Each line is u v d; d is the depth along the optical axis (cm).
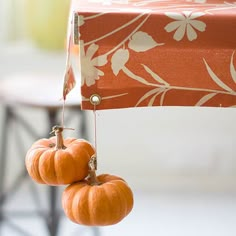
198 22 80
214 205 249
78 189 83
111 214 81
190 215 239
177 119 260
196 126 261
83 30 78
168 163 265
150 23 79
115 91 82
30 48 252
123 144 262
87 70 80
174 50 81
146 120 259
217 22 80
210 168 265
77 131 245
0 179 230
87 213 81
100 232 222
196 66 82
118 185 83
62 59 248
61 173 83
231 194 262
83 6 83
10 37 254
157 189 264
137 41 80
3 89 187
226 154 263
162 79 82
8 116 212
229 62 82
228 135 261
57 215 193
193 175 265
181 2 90
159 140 262
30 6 244
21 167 257
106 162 264
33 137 245
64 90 85
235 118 259
